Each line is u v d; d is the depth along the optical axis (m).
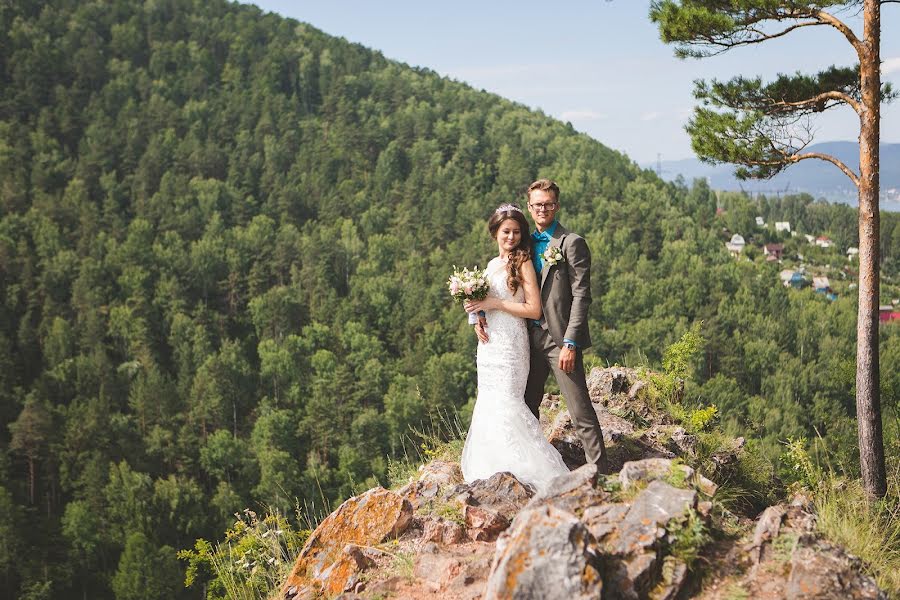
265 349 91.19
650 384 6.30
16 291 96.88
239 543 4.39
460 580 2.93
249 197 139.38
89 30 191.12
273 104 181.38
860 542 3.39
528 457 4.09
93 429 69.69
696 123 8.77
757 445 5.96
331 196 144.75
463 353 89.62
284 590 3.45
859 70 8.52
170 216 125.50
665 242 128.12
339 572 3.26
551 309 4.16
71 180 138.38
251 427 80.50
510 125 189.50
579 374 4.14
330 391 82.31
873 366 7.75
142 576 50.16
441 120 183.88
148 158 144.00
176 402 78.88
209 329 98.69
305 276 111.44
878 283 7.80
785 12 7.91
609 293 103.06
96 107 164.50
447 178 157.38
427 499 3.84
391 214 145.62
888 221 156.62
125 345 91.94
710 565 2.70
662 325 92.38
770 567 2.67
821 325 98.06
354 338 94.44
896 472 7.83
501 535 2.66
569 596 2.34
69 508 58.31
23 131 149.50
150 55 198.12
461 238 129.50
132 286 100.19
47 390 79.75
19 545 55.34
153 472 70.44
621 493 3.12
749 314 98.88
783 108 8.75
